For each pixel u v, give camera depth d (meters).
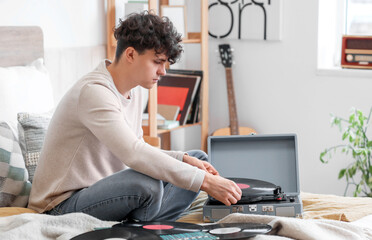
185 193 1.80
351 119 3.07
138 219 1.67
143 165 1.59
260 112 3.62
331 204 1.91
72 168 1.69
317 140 3.44
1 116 2.05
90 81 1.68
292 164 1.98
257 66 3.59
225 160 2.00
